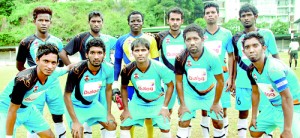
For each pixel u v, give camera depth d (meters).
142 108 4.43
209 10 5.01
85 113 4.33
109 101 4.41
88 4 44.03
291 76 3.73
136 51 4.07
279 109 3.89
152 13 55.03
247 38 3.52
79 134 4.05
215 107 4.33
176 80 4.40
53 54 3.46
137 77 4.30
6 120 3.63
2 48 33.28
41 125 4.16
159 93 4.48
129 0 55.22
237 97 5.01
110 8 47.62
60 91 4.77
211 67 4.23
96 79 4.20
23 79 3.50
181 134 4.39
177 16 5.07
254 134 4.25
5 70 21.23
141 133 5.69
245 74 4.89
